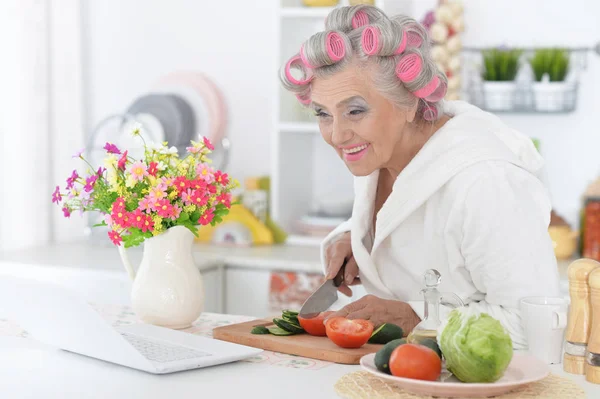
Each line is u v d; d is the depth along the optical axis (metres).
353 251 1.64
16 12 3.19
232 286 2.71
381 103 1.39
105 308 1.72
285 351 1.34
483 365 1.05
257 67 3.23
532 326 1.26
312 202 3.26
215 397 1.09
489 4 2.95
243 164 3.28
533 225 1.38
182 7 3.31
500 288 1.37
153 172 1.50
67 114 3.34
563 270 2.50
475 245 1.39
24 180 3.24
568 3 2.89
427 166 1.48
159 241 1.53
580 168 2.91
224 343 1.34
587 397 1.07
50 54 3.33
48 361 1.29
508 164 1.42
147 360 1.19
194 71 3.31
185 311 1.52
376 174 1.63
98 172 1.56
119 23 3.39
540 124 2.94
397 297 1.65
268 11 3.20
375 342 1.34
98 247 3.07
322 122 1.45
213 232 3.02
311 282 2.60
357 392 1.08
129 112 3.08
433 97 1.45
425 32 1.45
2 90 3.23
